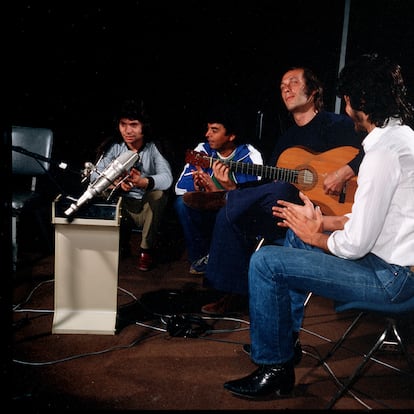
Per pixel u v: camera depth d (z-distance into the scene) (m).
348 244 1.83
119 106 4.68
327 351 2.59
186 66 4.65
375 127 1.96
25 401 2.01
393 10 4.20
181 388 2.18
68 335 2.61
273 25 4.52
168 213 4.70
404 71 4.24
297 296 2.25
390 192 1.79
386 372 2.40
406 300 1.88
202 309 3.00
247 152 3.42
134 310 2.98
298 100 3.22
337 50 4.44
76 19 4.55
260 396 2.09
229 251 2.90
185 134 4.73
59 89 4.64
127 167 2.55
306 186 3.17
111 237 2.58
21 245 3.96
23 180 4.47
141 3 4.55
